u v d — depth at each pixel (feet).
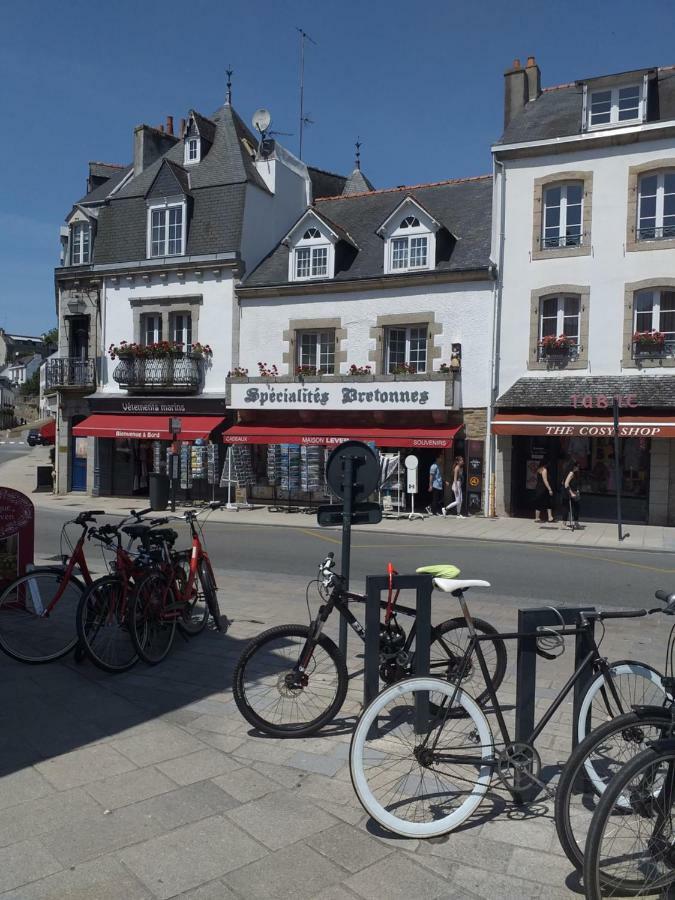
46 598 21.01
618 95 62.69
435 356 68.49
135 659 20.61
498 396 65.98
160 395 81.25
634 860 10.14
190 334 81.56
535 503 65.31
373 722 12.26
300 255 75.92
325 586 16.21
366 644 14.87
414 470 64.54
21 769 14.05
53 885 10.41
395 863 11.12
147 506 75.41
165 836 11.72
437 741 12.43
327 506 17.81
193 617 23.66
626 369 61.93
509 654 21.13
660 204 61.11
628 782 9.82
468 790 12.32
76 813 12.41
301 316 74.74
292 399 72.84
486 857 11.32
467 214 73.41
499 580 36.09
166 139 92.38
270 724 15.78
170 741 15.48
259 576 36.42
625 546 49.85
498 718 12.83
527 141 64.49
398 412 69.26
